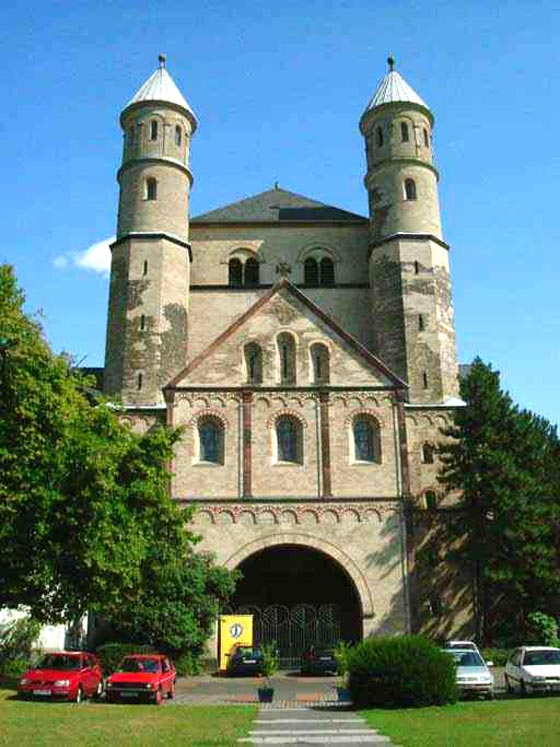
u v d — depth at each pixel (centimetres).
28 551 2820
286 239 5984
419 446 4825
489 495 4322
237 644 4069
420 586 4566
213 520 4306
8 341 2797
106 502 2884
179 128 5578
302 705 2761
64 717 2242
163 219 5278
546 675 2833
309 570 4925
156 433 3416
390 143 5597
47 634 4278
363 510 4331
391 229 5384
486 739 1734
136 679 2862
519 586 4206
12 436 2725
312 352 4653
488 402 4547
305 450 4441
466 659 2894
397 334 5112
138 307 5019
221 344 4644
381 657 2533
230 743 1752
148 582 3559
